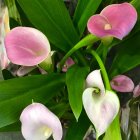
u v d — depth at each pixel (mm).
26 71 427
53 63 422
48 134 341
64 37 415
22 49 347
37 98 371
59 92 437
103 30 338
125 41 441
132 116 451
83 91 354
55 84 394
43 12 403
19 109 357
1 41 416
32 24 416
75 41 421
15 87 367
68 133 403
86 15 422
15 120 353
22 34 349
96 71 340
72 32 417
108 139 348
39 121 323
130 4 367
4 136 460
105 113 326
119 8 354
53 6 408
